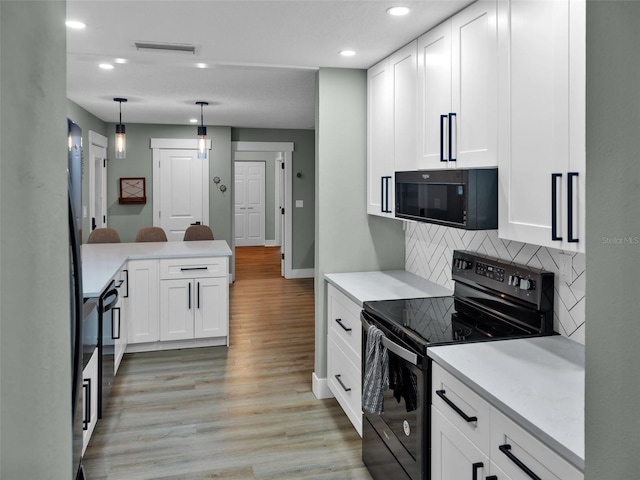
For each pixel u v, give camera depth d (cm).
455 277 258
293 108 544
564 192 155
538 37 167
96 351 278
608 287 75
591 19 77
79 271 135
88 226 573
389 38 261
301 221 782
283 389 354
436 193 221
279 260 970
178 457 263
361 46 277
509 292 217
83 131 550
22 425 61
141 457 263
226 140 723
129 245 487
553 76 160
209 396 341
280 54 295
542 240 167
